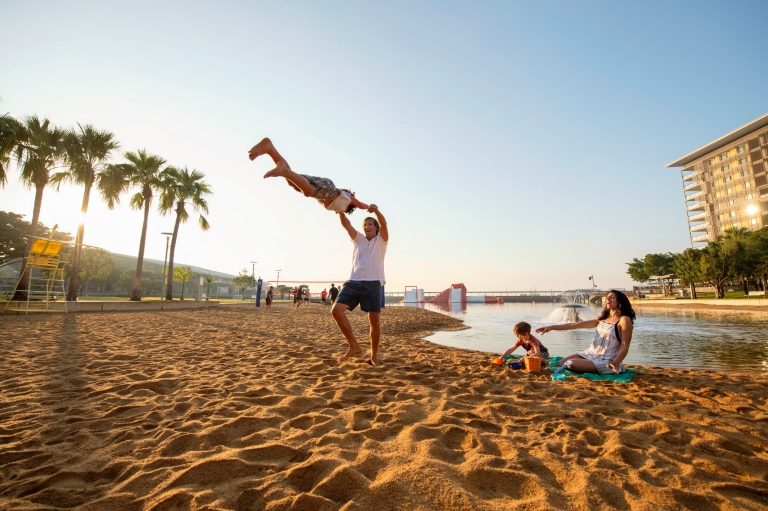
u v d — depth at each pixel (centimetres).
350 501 146
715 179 7050
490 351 750
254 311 1928
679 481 167
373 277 429
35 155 1485
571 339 912
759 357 651
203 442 205
